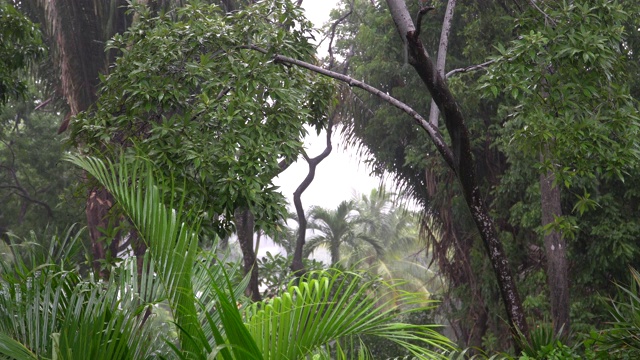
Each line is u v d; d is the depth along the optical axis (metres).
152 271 3.47
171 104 7.37
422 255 27.42
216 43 7.61
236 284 4.09
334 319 3.32
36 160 21.83
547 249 10.73
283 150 7.16
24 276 3.41
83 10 15.59
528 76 6.69
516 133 7.00
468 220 15.58
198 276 3.69
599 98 6.98
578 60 6.71
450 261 17.16
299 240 17.88
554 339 6.45
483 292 15.17
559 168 7.41
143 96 7.20
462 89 13.62
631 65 12.11
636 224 12.28
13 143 22.28
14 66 10.38
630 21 11.67
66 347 2.93
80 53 15.55
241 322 2.75
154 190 3.59
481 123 14.40
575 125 6.61
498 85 6.79
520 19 7.24
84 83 15.62
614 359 5.45
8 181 22.31
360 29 15.66
